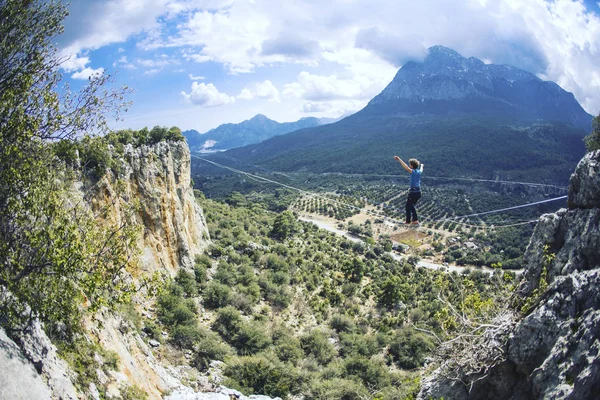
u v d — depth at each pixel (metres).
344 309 59.53
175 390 24.52
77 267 13.60
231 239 66.56
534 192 144.38
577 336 12.89
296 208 158.50
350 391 35.09
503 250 99.56
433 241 108.62
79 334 17.62
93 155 30.28
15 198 13.31
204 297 45.56
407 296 69.94
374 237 115.19
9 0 14.49
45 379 13.27
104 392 16.69
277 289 55.78
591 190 15.18
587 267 14.58
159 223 43.16
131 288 16.19
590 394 11.76
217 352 36.19
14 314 12.57
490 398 15.70
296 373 37.53
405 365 45.69
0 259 12.45
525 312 15.55
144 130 46.81
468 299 17.98
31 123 14.11
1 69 14.41
